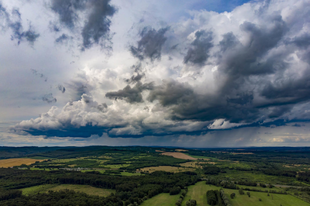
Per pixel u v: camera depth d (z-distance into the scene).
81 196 156.38
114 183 192.88
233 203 155.50
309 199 164.62
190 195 179.12
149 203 155.00
